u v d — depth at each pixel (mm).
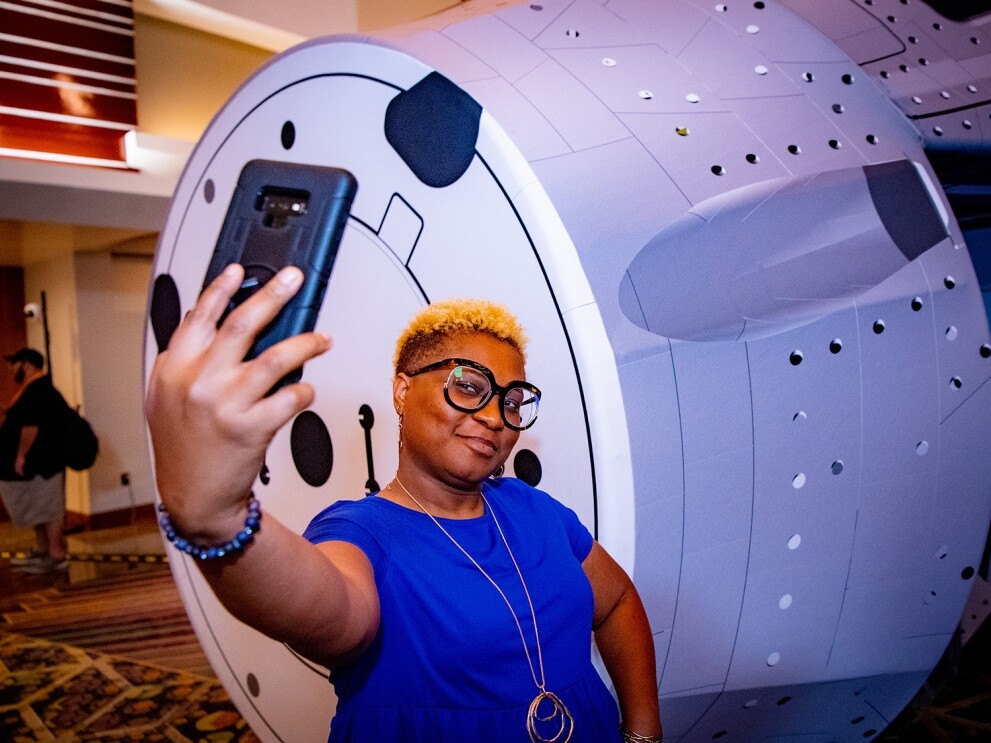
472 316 856
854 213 1221
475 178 1111
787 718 1289
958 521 1264
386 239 1245
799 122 1259
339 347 1352
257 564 591
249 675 1668
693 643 1123
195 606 1823
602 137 1125
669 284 1068
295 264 619
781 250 1153
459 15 1409
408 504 854
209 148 1594
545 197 1039
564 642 851
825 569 1183
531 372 1072
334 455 1385
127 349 6676
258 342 592
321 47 1325
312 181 646
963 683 2105
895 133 1316
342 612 674
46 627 3611
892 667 1293
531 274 1055
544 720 804
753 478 1103
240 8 5832
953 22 1513
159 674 2904
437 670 778
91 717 2539
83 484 6449
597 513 1028
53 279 6664
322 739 1495
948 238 1282
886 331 1197
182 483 535
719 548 1097
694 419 1057
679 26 1353
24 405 4691
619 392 1007
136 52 5980
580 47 1263
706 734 1246
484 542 844
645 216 1077
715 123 1209
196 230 1643
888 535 1214
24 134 5375
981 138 1354
